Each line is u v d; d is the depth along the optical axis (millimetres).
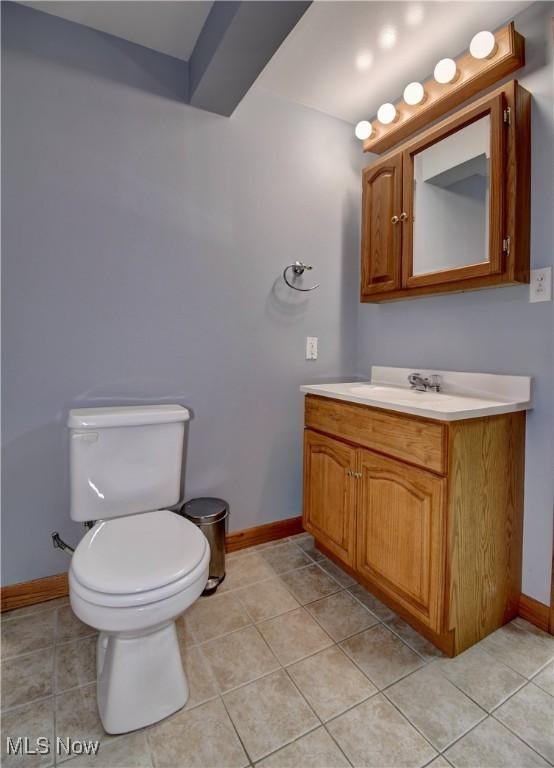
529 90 1475
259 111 1959
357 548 1648
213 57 1479
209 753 1034
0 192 1462
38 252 1534
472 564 1356
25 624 1498
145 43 1663
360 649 1387
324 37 1615
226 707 1161
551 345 1439
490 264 1475
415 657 1353
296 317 2145
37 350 1560
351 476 1673
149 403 1780
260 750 1043
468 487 1318
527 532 1527
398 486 1443
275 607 1606
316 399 1922
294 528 2213
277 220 2045
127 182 1675
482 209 1526
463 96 1657
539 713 1146
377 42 1645
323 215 2188
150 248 1737
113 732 1075
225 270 1918
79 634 1450
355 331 2348
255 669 1298
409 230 1797
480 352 1686
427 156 1737
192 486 1917
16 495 1568
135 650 1108
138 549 1195
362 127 1997
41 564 1625
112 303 1679
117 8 1484
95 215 1623
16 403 1541
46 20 1512
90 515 1489
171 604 1061
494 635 1452
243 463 2041
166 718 1125
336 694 1207
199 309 1868
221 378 1948
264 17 1282
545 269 1448
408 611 1426
